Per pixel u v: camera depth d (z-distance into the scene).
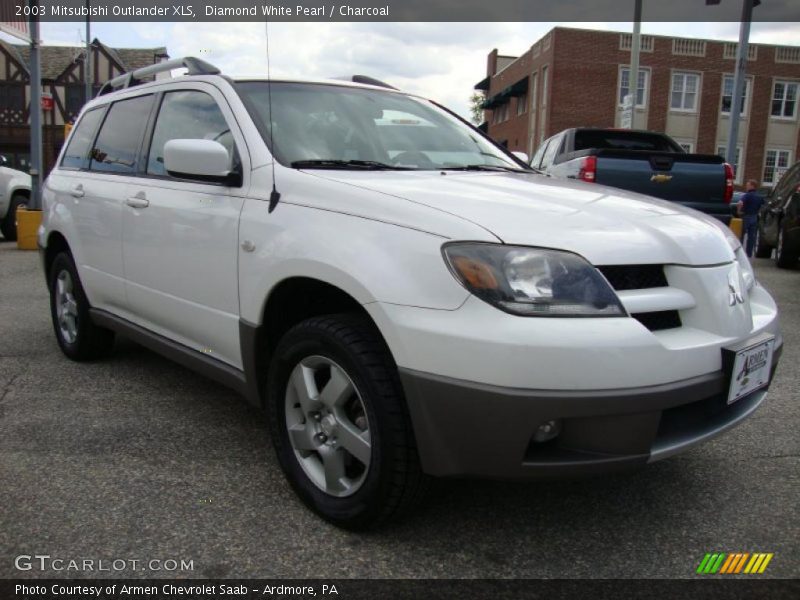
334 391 2.44
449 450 2.15
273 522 2.54
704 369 2.26
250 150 2.96
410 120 3.69
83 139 4.61
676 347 2.19
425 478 2.32
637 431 2.12
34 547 2.33
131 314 3.84
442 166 3.38
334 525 2.51
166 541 2.39
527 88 34.00
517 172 3.54
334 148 3.13
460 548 2.39
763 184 33.00
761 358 2.48
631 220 2.46
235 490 2.78
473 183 2.82
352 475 2.52
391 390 2.26
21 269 8.92
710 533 2.51
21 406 3.71
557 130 30.28
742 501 2.76
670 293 2.31
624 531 2.52
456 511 2.64
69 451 3.12
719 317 2.36
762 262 11.45
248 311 2.79
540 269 2.11
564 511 2.66
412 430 2.26
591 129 8.92
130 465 2.99
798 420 3.64
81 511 2.58
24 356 4.72
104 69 37.12
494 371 2.03
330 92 3.52
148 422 3.51
